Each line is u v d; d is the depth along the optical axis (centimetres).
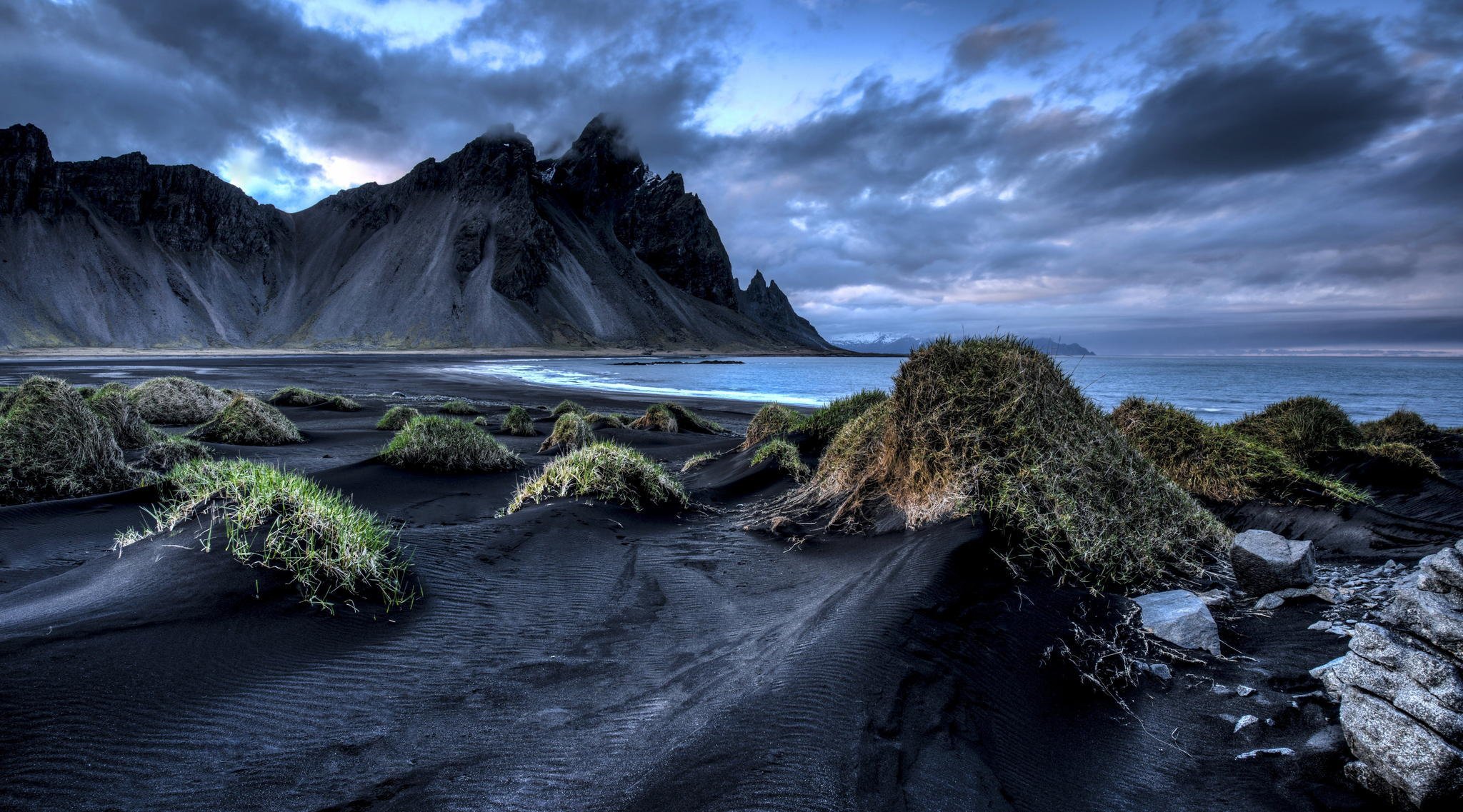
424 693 324
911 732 276
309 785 247
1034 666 352
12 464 706
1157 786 270
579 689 334
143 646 321
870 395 1076
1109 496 530
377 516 696
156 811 226
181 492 655
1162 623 398
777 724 276
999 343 629
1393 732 250
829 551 569
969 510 511
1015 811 241
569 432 1362
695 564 558
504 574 516
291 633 363
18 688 270
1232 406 3266
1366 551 565
